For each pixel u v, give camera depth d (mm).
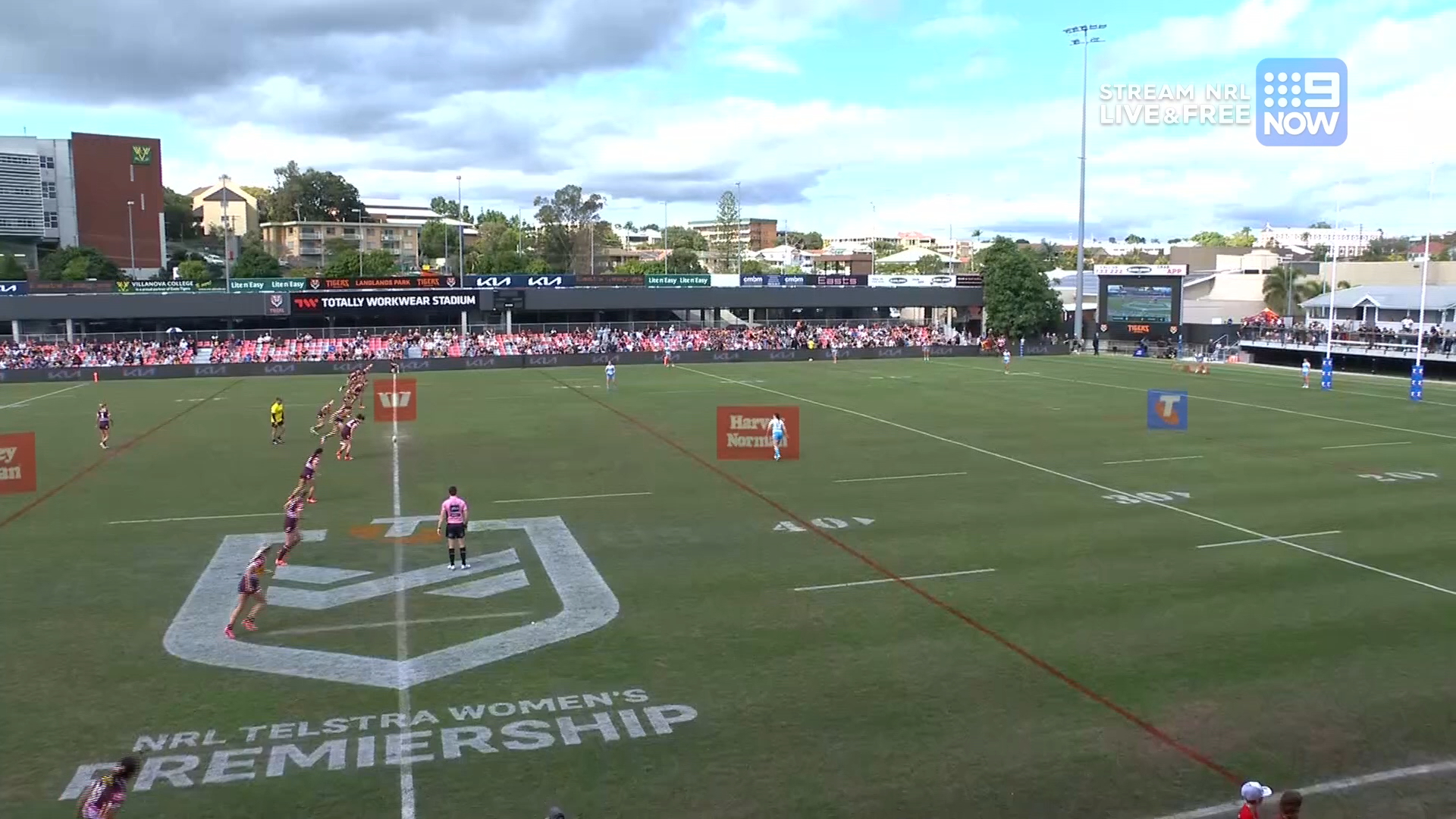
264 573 22188
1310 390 62094
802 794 12391
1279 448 39062
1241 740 13797
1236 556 23312
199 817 11875
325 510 28656
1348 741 13773
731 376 72875
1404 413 50375
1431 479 32719
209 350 79562
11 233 127250
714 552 23922
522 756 13492
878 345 94312
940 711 14773
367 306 87562
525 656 17125
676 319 107312
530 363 82500
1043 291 101188
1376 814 11898
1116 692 15422
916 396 58531
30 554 23906
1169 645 17484
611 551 24047
